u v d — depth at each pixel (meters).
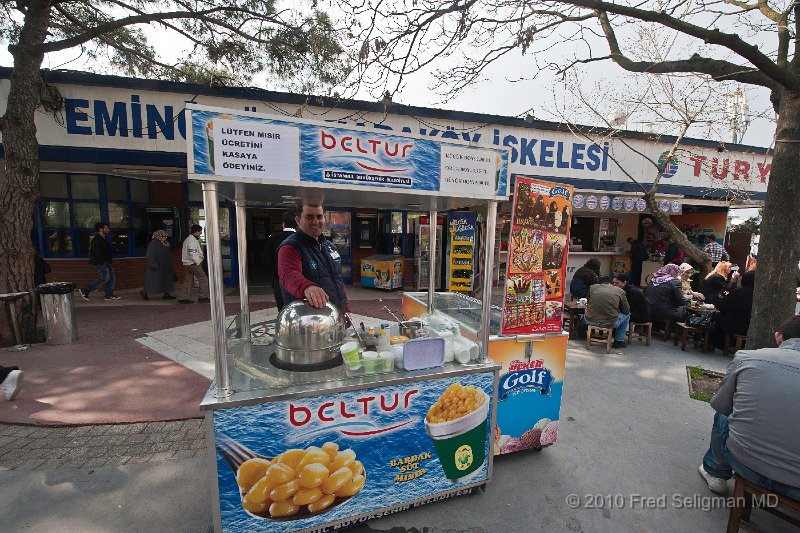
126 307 6.89
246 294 2.57
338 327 1.96
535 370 2.52
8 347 4.61
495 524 2.03
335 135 1.65
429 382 1.98
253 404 1.65
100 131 6.24
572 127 6.50
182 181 8.73
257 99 6.62
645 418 3.23
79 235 8.10
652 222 10.88
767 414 1.77
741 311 4.77
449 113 7.41
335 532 1.93
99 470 2.37
